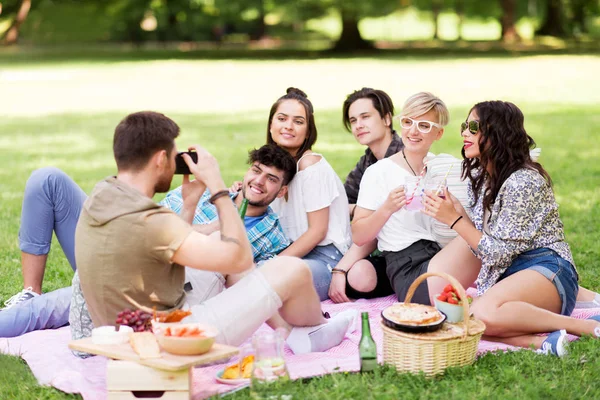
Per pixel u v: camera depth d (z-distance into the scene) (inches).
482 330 144.1
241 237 131.6
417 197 173.8
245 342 163.2
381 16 1413.6
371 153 219.9
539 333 157.6
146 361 123.0
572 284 163.0
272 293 141.0
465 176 175.8
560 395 132.8
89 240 133.1
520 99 697.0
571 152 430.9
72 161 431.5
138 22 1640.0
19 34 1581.0
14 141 507.5
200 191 149.0
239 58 1237.7
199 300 163.8
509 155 163.5
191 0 1461.6
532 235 161.3
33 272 180.5
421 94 186.5
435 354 139.9
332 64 1096.2
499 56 1182.3
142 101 730.8
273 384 127.8
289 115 193.9
